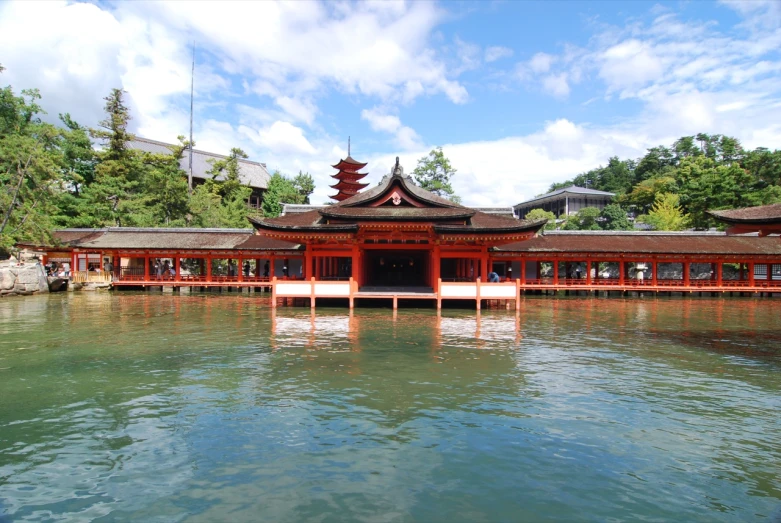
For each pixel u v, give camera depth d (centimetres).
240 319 2423
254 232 4478
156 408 1027
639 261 4112
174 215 5519
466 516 622
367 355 1554
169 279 4200
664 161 9575
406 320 2420
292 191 6881
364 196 3416
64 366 1398
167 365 1412
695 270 4925
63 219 4806
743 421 971
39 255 4284
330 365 1414
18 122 4459
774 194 5609
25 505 646
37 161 3912
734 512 641
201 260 4656
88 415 984
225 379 1255
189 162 6384
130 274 4381
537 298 3991
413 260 3988
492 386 1201
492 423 945
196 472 738
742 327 2267
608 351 1656
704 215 6025
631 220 7306
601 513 634
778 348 1731
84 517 617
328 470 745
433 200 3325
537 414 1000
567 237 4400
